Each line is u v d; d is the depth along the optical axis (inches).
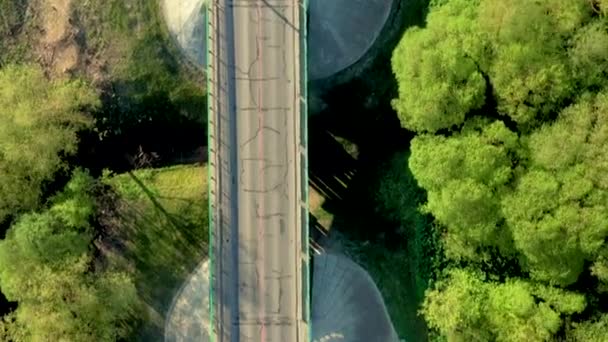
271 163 2418.8
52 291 2411.4
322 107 2625.5
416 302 2564.0
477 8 2311.8
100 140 2679.6
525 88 2244.1
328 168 2647.6
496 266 2455.7
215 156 2418.8
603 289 2345.0
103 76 2630.4
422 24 2586.1
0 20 2657.5
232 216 2422.5
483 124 2297.0
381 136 2642.7
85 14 2632.9
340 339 2556.6
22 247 2415.1
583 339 2335.1
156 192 2642.7
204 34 2600.9
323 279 2568.9
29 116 2461.9
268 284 2420.0
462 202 2279.8
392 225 2598.4
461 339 2388.0
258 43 2415.1
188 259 2610.7
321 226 2600.9
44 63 2645.2
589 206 2223.2
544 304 2340.1
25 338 2455.7
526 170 2287.2
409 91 2306.8
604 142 2206.0
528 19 2220.7
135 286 2600.9
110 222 2630.4
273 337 2421.3
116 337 2573.8
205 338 2578.7
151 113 2655.0
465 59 2267.5
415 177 2409.0
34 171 2502.5
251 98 2420.0
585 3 2229.3
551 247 2258.9
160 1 2628.0
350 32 2608.3
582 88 2262.6
